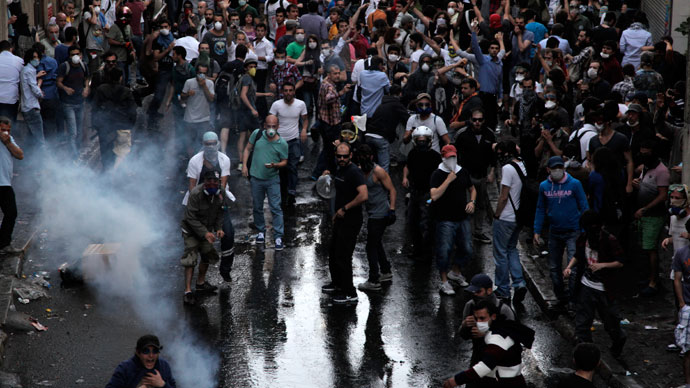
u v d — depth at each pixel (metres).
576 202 13.79
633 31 25.30
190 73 22.03
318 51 24.11
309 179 21.56
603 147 14.52
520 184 14.31
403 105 20.84
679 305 11.77
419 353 12.76
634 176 16.12
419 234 16.42
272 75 25.19
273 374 12.09
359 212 14.44
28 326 13.40
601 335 13.00
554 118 16.59
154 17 32.97
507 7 28.70
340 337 13.30
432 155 15.91
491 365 9.48
